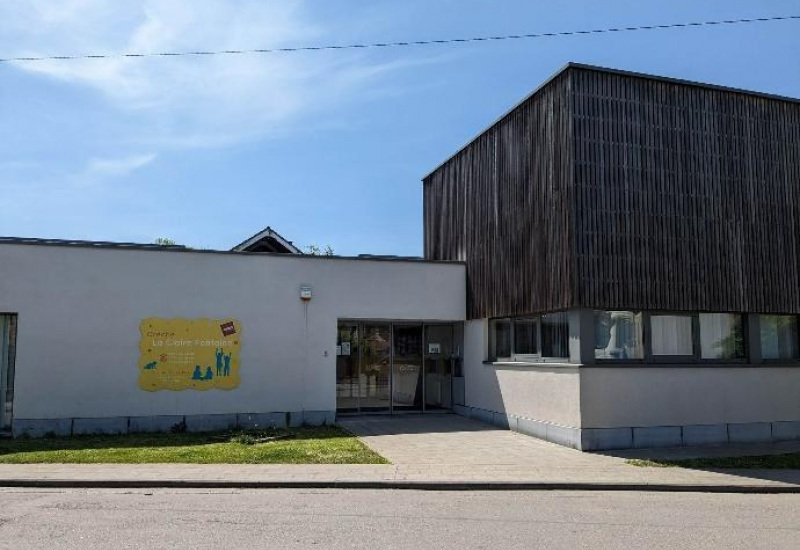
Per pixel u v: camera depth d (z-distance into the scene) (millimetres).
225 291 15438
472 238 17125
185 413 14906
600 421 12273
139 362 14727
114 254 14758
